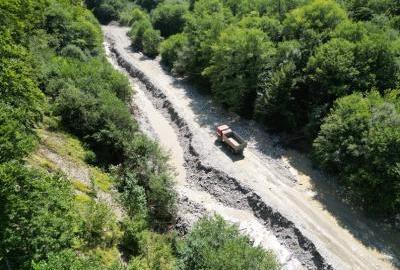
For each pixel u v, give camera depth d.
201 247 35.09
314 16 73.44
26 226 24.53
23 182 25.39
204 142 67.44
